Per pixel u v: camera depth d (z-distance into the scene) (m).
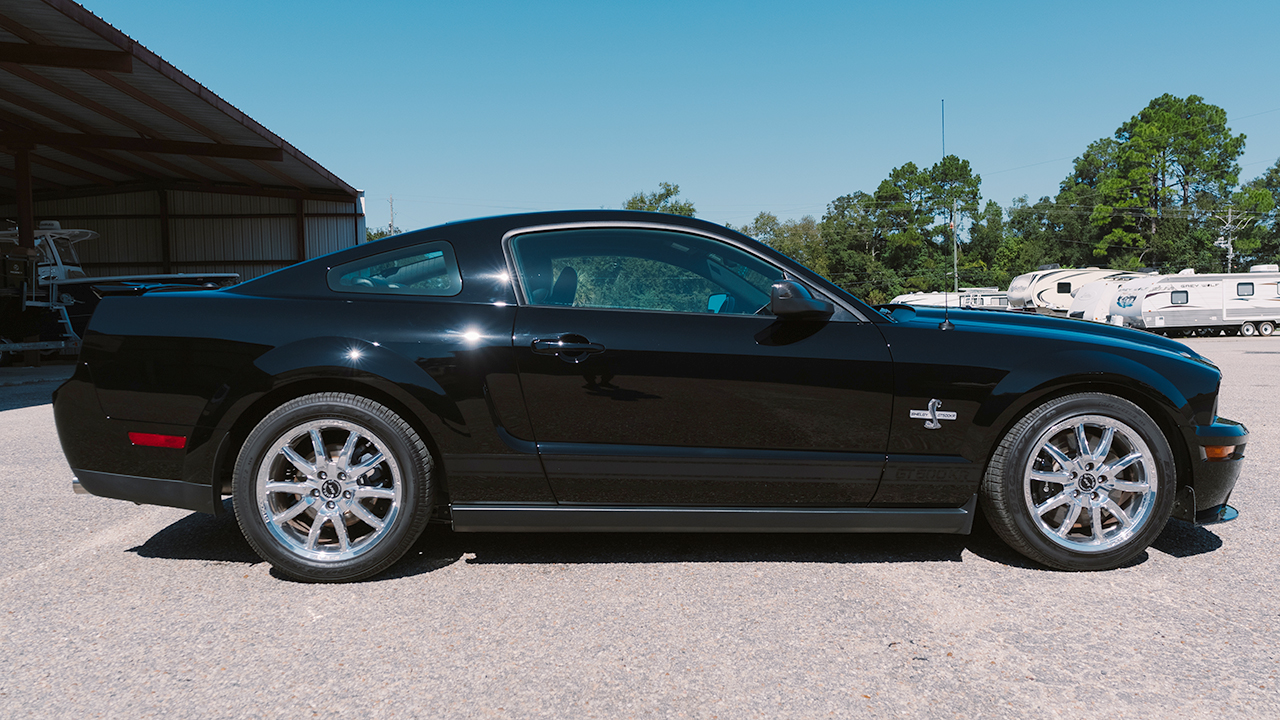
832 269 77.12
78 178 24.34
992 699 1.81
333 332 2.54
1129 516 2.63
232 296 2.65
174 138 19.55
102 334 2.62
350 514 2.64
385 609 2.36
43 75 14.79
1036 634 2.16
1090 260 75.88
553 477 2.58
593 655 2.05
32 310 13.52
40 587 2.53
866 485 2.61
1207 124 69.19
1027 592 2.47
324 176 23.50
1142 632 2.17
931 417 2.59
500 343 2.56
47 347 13.60
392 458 2.54
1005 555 2.83
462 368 2.54
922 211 78.25
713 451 2.58
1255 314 21.72
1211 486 2.68
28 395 8.91
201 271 25.69
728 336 2.59
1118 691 1.84
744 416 2.57
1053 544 2.61
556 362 2.56
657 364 2.55
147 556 2.84
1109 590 2.48
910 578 2.60
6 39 12.78
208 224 25.67
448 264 2.69
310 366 2.48
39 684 1.89
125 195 25.58
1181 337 22.44
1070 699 1.81
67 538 3.06
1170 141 68.56
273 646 2.11
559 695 1.84
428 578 2.62
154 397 2.56
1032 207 81.56
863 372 2.57
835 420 2.58
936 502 2.65
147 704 1.80
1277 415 6.38
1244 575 2.61
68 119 17.97
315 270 2.71
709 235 2.74
